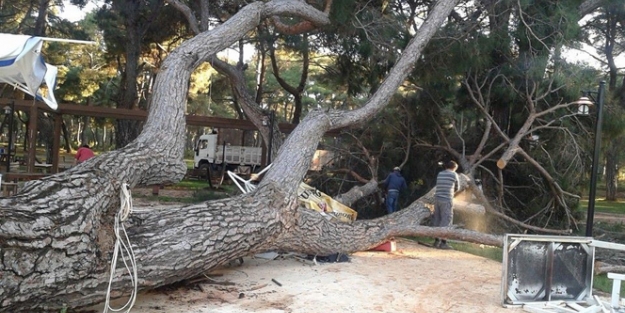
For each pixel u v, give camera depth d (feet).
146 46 75.82
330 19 40.96
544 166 41.29
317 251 25.55
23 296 13.12
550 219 42.01
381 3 44.86
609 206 102.06
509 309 19.26
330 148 48.29
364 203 46.29
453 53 40.68
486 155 42.24
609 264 31.09
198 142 91.61
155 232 17.88
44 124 90.58
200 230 18.86
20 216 13.55
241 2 50.21
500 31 40.83
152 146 22.11
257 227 21.16
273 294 19.63
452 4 36.68
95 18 75.31
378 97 34.32
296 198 24.26
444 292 21.38
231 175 28.78
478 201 39.06
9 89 90.27
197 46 27.99
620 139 47.09
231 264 24.41
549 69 40.91
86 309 16.46
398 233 29.84
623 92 52.39
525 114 42.47
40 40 21.45
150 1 62.69
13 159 66.49
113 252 15.80
